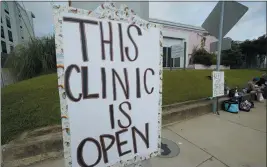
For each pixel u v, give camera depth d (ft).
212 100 13.98
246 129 10.32
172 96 14.62
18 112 9.04
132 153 3.16
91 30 2.55
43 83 14.71
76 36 2.43
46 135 7.09
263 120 11.92
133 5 3.96
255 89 18.33
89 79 2.58
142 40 3.09
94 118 2.68
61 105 2.40
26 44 21.62
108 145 2.87
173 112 10.98
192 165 6.75
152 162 6.82
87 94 2.58
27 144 6.31
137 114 3.16
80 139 2.59
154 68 3.30
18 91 12.63
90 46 2.55
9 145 6.22
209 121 11.55
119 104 2.91
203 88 18.61
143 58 3.13
